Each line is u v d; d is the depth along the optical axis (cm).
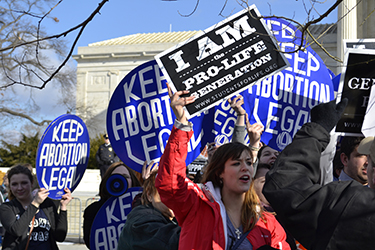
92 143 1905
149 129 349
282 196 152
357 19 1286
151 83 351
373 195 146
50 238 368
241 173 215
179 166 202
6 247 345
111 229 371
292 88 339
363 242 140
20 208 359
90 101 2952
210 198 211
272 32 298
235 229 213
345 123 276
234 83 292
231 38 295
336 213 145
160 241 238
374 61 277
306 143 159
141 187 375
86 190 1683
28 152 2239
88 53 2938
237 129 320
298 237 154
